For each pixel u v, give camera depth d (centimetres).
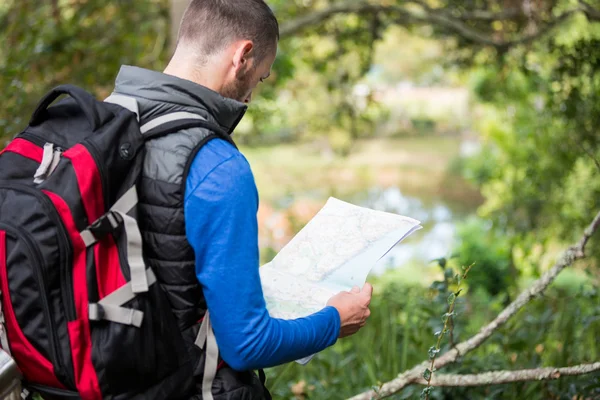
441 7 738
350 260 174
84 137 153
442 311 350
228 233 145
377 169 3588
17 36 541
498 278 910
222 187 145
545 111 725
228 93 164
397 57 3581
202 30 159
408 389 288
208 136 150
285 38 750
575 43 562
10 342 144
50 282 140
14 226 139
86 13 625
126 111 149
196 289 152
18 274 139
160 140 150
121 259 143
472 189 3197
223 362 160
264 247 672
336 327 160
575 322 366
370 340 395
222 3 159
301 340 153
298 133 1041
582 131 593
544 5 635
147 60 699
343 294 167
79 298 140
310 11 812
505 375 243
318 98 940
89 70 604
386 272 573
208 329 154
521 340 318
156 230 149
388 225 177
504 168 1023
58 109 162
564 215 787
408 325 377
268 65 169
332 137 973
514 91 952
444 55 805
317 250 179
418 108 4447
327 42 865
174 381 151
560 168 785
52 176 142
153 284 146
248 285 146
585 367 233
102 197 142
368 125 907
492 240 1020
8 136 385
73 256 140
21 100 397
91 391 142
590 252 614
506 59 750
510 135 1009
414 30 842
